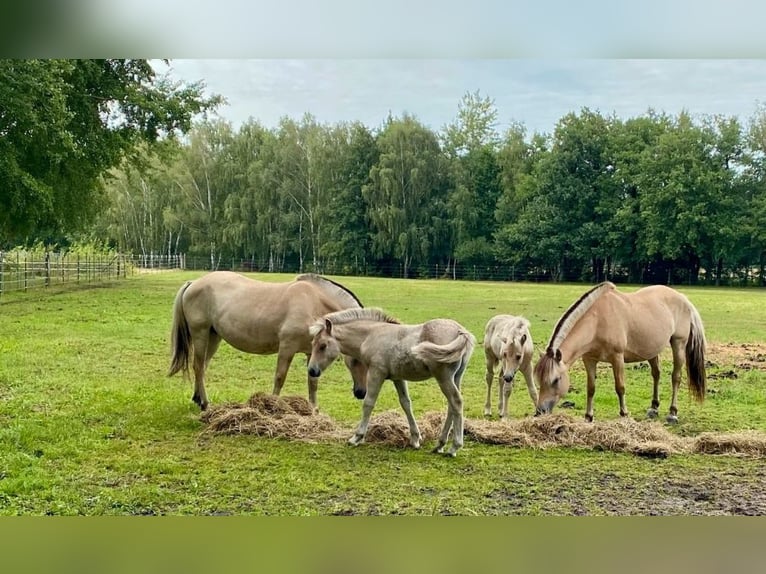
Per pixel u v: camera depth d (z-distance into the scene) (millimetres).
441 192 55594
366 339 6613
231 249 58250
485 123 61781
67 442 6414
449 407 6410
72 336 13562
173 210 60688
